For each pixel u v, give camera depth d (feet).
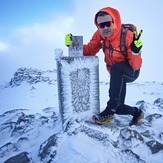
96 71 9.14
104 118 8.26
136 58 7.48
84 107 9.09
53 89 33.83
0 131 10.21
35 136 9.18
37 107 21.58
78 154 6.82
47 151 7.23
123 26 8.22
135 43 7.16
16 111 13.74
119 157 6.73
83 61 8.82
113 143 7.25
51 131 9.30
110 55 8.28
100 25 7.77
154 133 8.42
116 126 8.40
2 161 7.52
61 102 8.71
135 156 6.77
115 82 8.06
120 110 8.63
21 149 8.32
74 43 8.73
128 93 26.40
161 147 7.39
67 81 8.65
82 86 8.94
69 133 7.86
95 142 7.26
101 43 8.55
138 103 14.70
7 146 8.21
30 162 7.07
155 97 22.72
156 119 9.53
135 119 8.62
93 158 6.63
